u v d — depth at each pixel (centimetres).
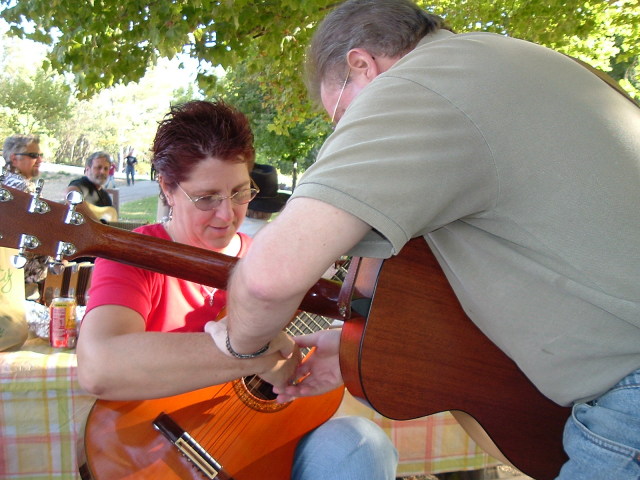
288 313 93
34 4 339
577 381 106
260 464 142
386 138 88
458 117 90
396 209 85
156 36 325
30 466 192
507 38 108
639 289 95
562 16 524
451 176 89
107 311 130
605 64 747
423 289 124
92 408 134
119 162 2797
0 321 194
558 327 102
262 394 149
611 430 101
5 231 104
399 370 124
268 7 366
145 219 1359
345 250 87
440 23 118
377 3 114
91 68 365
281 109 586
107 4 351
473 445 230
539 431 140
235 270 100
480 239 103
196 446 136
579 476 106
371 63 112
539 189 93
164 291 145
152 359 120
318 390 142
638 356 101
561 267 97
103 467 127
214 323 126
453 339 128
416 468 226
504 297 104
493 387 134
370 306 120
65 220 108
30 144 452
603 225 94
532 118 93
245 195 153
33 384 188
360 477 139
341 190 84
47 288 239
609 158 95
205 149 142
